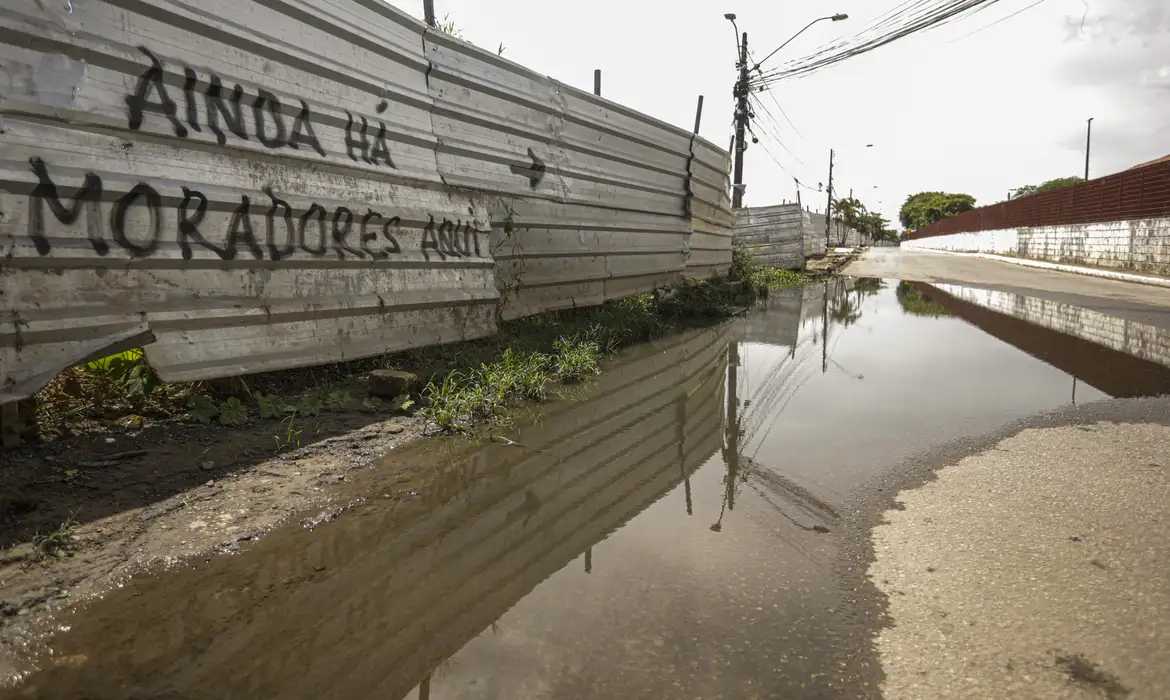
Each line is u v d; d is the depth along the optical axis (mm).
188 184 3365
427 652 1879
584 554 2484
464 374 4926
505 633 1971
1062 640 1869
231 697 1679
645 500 3041
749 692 1697
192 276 3389
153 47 3281
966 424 4141
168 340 3264
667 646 1899
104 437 3088
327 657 1853
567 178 7512
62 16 2896
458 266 5391
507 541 2602
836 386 5430
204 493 2764
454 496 3012
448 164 5582
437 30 5441
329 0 4340
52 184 2789
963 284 17719
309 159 4105
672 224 10609
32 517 2408
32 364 2689
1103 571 2229
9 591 2025
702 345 7664
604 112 8383
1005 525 2605
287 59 4016
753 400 4996
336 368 4484
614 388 5340
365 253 4453
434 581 2279
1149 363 6293
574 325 7352
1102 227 22703
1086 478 3084
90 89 2990
